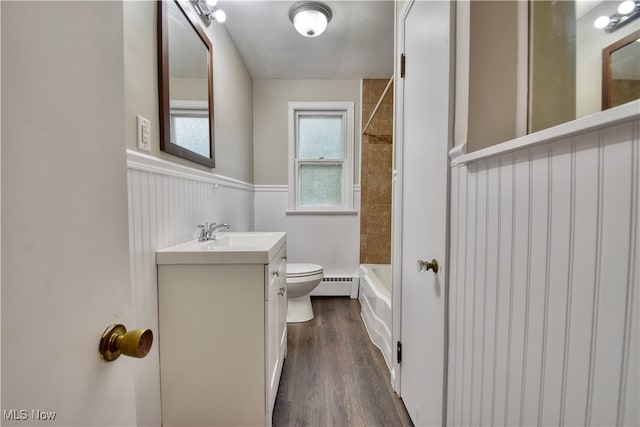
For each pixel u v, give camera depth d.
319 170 3.18
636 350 0.41
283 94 3.05
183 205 1.41
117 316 0.51
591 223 0.47
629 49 0.58
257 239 1.78
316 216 3.11
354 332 2.23
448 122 0.94
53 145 0.38
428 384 1.11
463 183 0.88
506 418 0.68
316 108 3.07
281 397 1.46
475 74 0.84
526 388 0.62
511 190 0.67
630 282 0.41
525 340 0.62
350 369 1.71
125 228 0.54
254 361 1.17
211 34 1.81
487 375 0.76
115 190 0.51
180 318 1.15
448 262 0.97
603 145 0.45
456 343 0.92
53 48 0.38
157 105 1.18
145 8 1.09
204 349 1.16
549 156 0.56
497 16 0.84
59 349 0.39
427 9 1.14
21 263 0.34
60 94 0.39
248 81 2.84
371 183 3.07
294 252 3.11
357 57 2.59
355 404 1.42
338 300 2.99
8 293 0.32
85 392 0.43
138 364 1.02
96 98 0.46
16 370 0.33
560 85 0.75
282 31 2.17
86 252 0.44
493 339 0.73
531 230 0.61
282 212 3.11
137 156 1.02
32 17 0.35
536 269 0.59
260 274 1.16
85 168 0.44
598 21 0.65
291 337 2.14
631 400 0.42
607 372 0.45
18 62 0.33
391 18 2.02
